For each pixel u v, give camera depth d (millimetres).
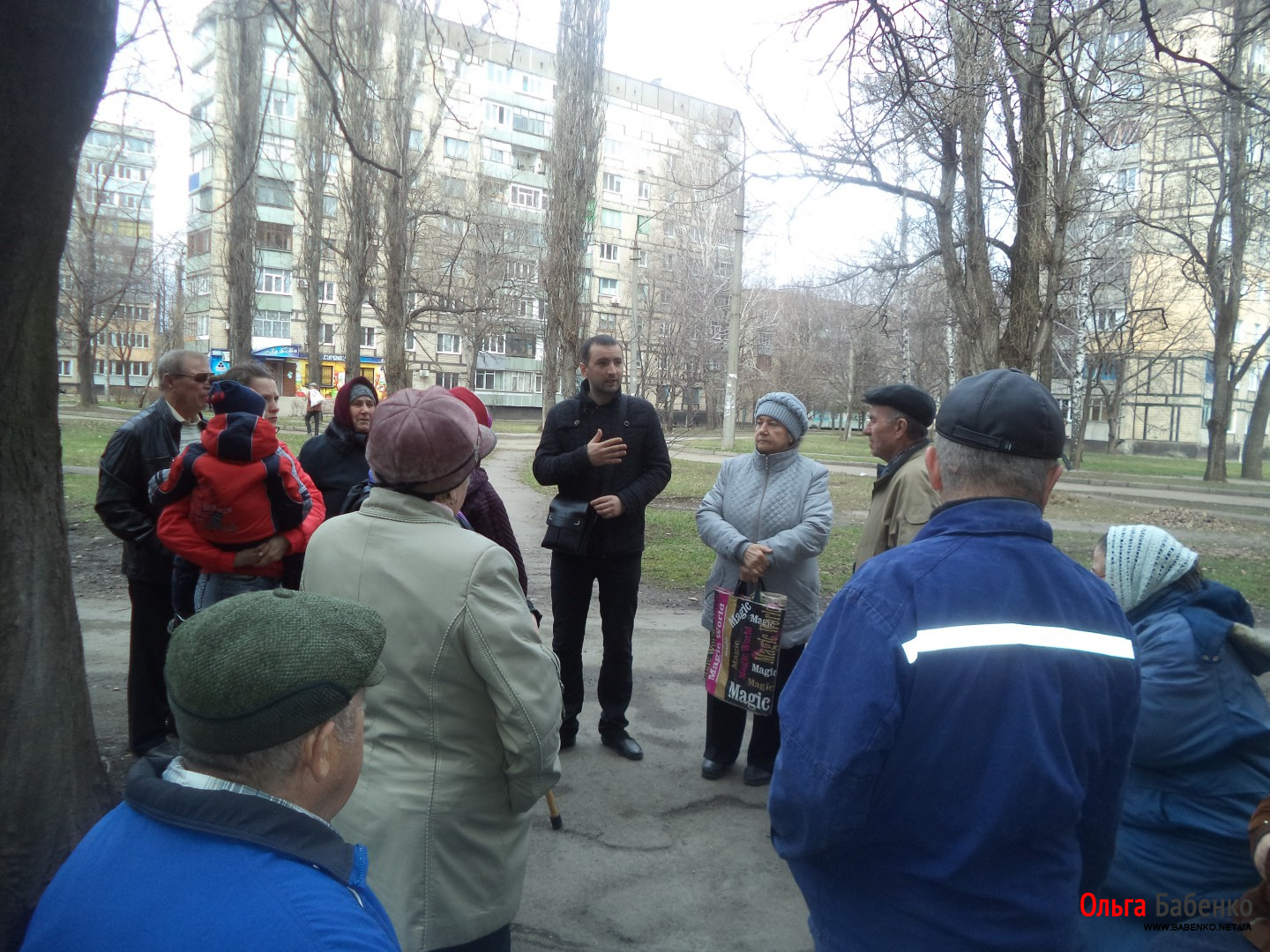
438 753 1982
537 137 52688
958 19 6223
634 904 3121
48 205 2473
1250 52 10852
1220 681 2234
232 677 1065
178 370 3877
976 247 11812
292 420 43562
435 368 58781
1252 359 26609
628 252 59094
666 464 4359
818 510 3893
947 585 1527
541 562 9562
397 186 21500
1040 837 1475
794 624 3994
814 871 1642
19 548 2539
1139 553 2387
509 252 38938
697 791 4043
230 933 953
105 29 2514
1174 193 22656
